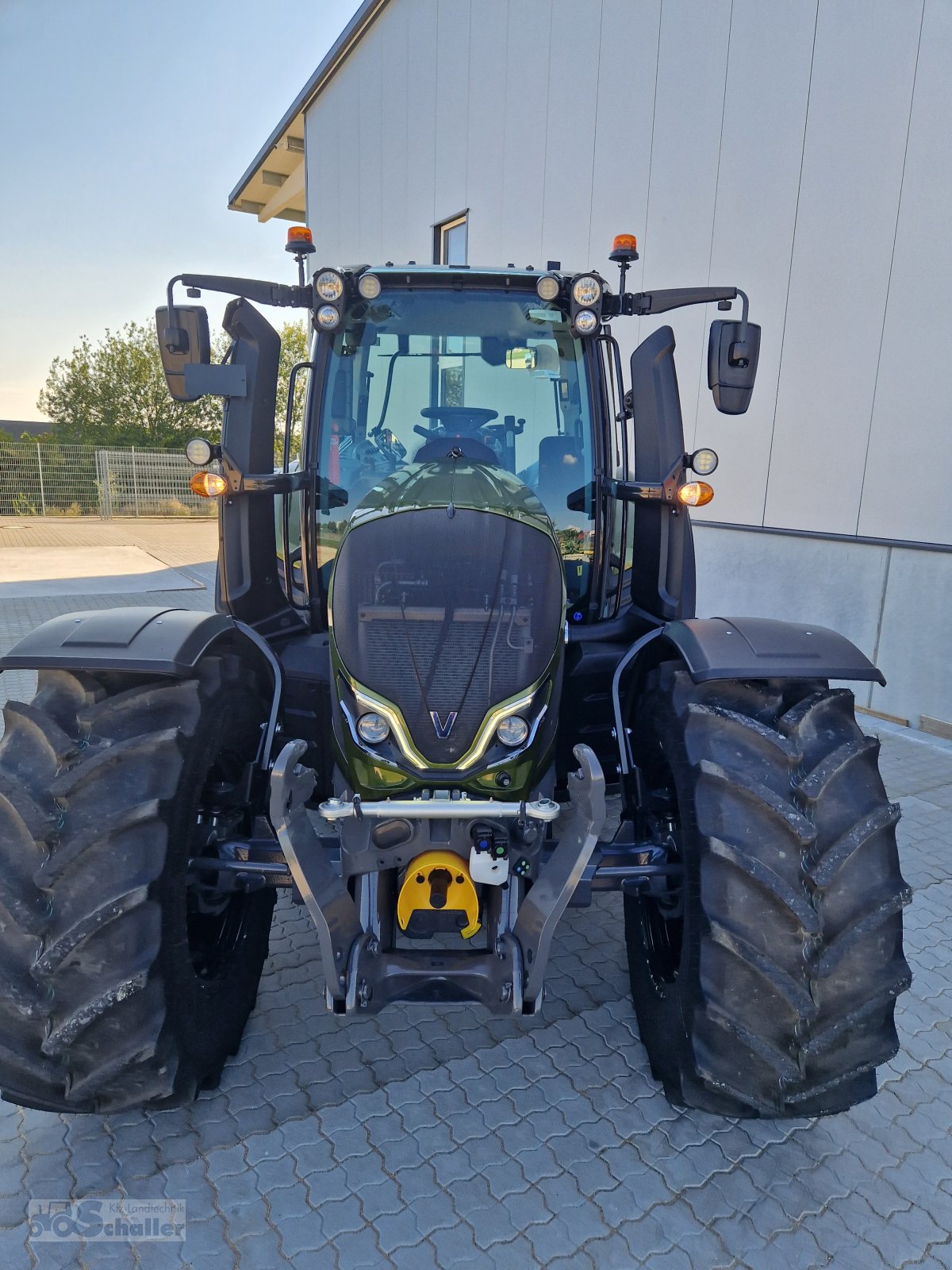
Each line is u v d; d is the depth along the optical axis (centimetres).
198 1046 207
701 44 597
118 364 3067
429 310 286
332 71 1109
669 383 282
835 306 533
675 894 222
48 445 2175
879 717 539
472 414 290
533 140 762
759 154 568
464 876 200
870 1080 196
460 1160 206
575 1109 224
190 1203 192
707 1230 189
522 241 790
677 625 231
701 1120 221
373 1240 184
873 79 496
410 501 227
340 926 198
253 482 262
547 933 195
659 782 234
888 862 195
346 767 212
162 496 2169
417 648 206
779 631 217
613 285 695
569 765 270
